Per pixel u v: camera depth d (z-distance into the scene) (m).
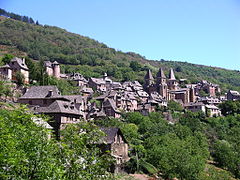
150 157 70.06
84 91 137.00
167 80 192.12
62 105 68.88
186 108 159.88
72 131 23.97
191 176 61.44
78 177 21.36
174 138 86.69
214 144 98.38
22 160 18.69
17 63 103.62
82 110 91.50
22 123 21.73
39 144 20.36
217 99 180.38
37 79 110.50
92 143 23.77
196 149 78.12
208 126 122.88
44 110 67.19
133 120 102.94
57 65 160.38
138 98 159.50
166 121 114.81
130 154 71.00
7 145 18.33
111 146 60.62
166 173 62.81
